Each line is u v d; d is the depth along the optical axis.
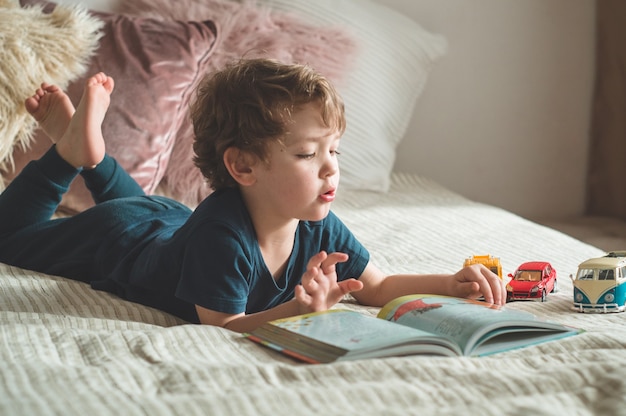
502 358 1.00
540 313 1.30
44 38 1.98
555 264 1.73
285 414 0.80
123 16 2.23
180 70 2.14
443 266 1.68
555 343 1.06
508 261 1.75
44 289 1.35
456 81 3.07
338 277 1.40
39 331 1.06
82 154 1.56
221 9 2.46
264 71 1.21
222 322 1.18
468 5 3.04
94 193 1.70
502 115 3.13
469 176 3.14
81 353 1.00
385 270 1.63
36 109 1.68
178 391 0.87
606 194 3.23
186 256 1.21
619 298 1.30
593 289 1.30
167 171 2.16
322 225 1.34
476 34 3.07
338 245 1.37
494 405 0.83
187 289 1.19
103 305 1.28
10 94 1.92
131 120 2.04
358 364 0.91
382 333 0.99
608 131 3.19
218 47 2.33
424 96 3.05
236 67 1.25
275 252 1.27
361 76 2.58
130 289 1.36
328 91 1.18
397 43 2.71
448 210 2.29
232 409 0.80
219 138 1.23
